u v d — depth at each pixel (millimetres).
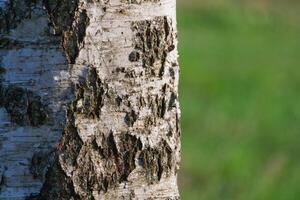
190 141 15211
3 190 3768
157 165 3963
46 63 3715
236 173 13164
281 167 12742
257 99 17703
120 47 3791
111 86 3791
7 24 3707
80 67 3734
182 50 23234
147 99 3895
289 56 23844
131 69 3828
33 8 3689
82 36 3721
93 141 3789
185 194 12945
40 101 3729
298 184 11977
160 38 3908
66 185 3773
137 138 3877
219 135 15398
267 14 29031
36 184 3768
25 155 3756
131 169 3879
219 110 17078
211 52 23406
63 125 3742
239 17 28531
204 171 13688
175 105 4016
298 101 17391
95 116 3777
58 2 3689
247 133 15258
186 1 30078
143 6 3834
